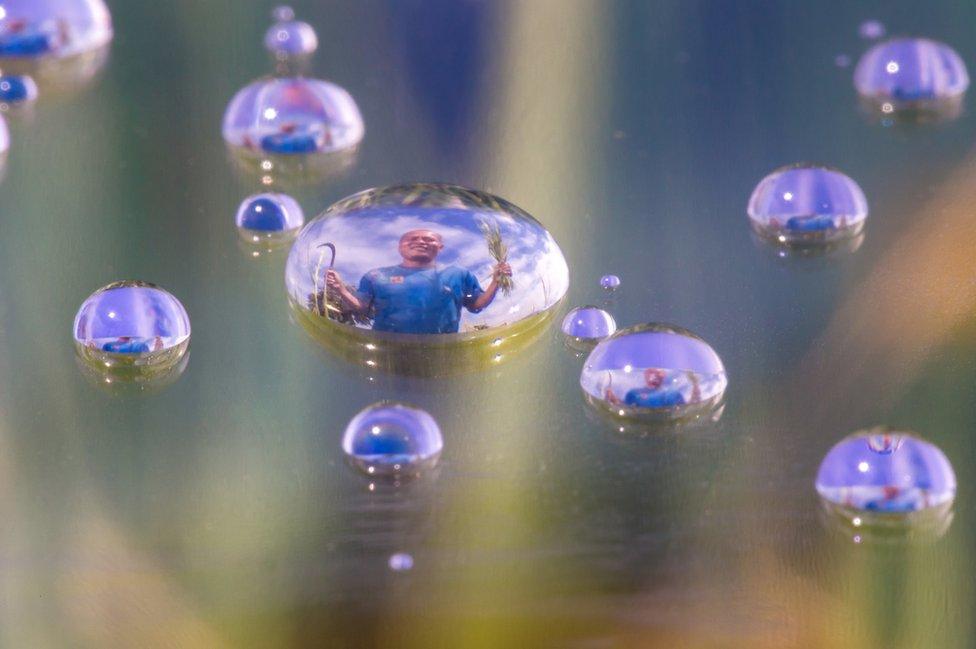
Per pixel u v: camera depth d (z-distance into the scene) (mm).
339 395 114
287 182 127
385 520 109
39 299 119
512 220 117
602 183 127
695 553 108
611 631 106
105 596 107
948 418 112
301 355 116
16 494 110
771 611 106
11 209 125
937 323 117
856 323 117
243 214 124
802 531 108
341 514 109
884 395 114
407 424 112
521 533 108
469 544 108
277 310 118
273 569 107
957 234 123
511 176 128
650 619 106
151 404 113
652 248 122
